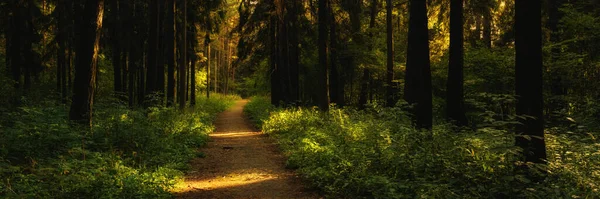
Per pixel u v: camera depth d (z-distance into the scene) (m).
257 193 7.71
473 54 17.78
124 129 10.59
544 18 18.17
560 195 5.48
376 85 28.42
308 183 8.41
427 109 10.60
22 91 21.31
